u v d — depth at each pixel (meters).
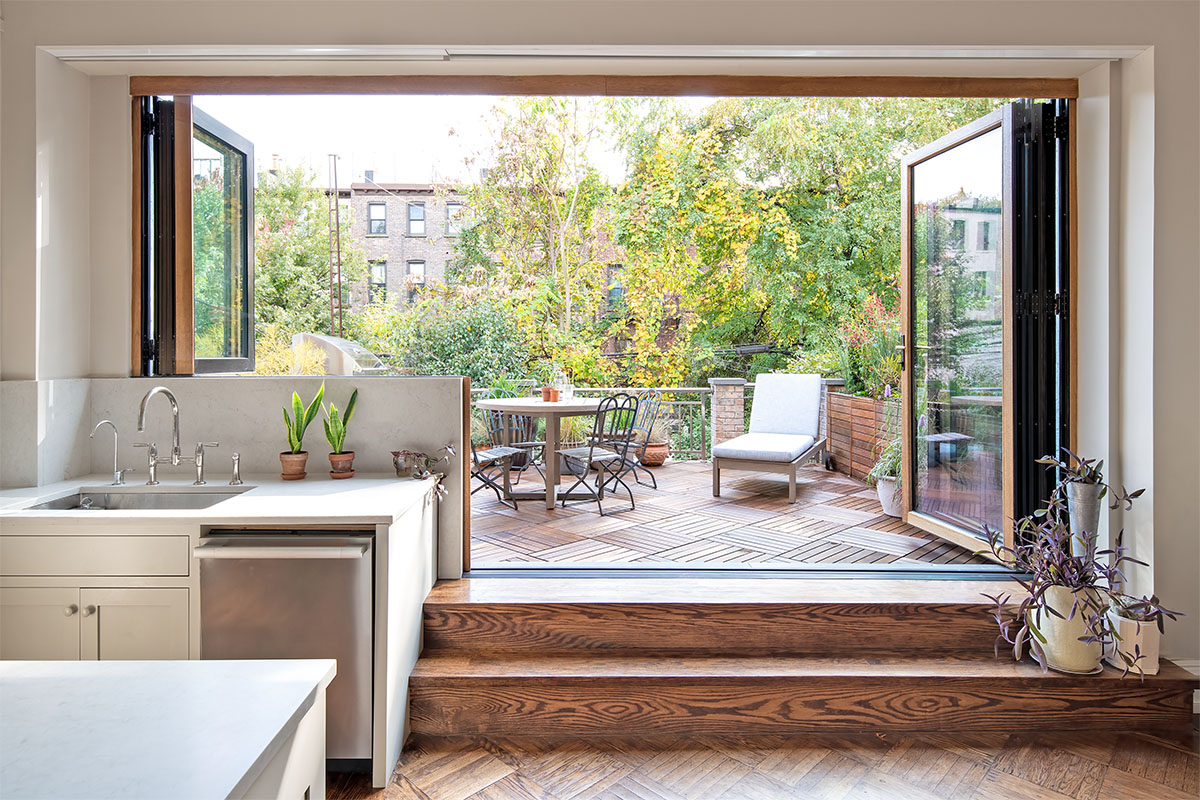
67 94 3.03
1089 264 3.14
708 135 10.00
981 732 2.72
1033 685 2.71
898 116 10.00
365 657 2.36
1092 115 3.11
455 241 9.28
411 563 2.69
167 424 3.15
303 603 2.35
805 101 10.05
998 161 3.49
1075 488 2.88
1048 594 2.79
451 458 3.22
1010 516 3.36
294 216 7.38
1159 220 2.86
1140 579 2.94
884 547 4.09
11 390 2.78
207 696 0.97
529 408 4.88
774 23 2.89
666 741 2.66
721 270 10.30
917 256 4.30
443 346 7.67
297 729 0.98
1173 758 2.54
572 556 3.89
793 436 6.10
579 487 6.07
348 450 3.21
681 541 4.23
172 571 2.33
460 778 2.41
